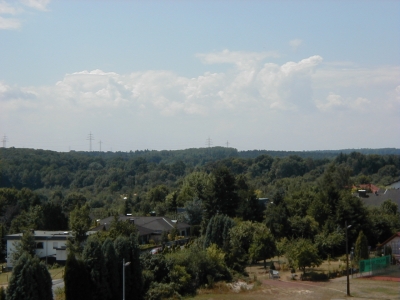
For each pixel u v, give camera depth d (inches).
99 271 1523.1
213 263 2025.1
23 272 1330.0
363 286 1968.5
